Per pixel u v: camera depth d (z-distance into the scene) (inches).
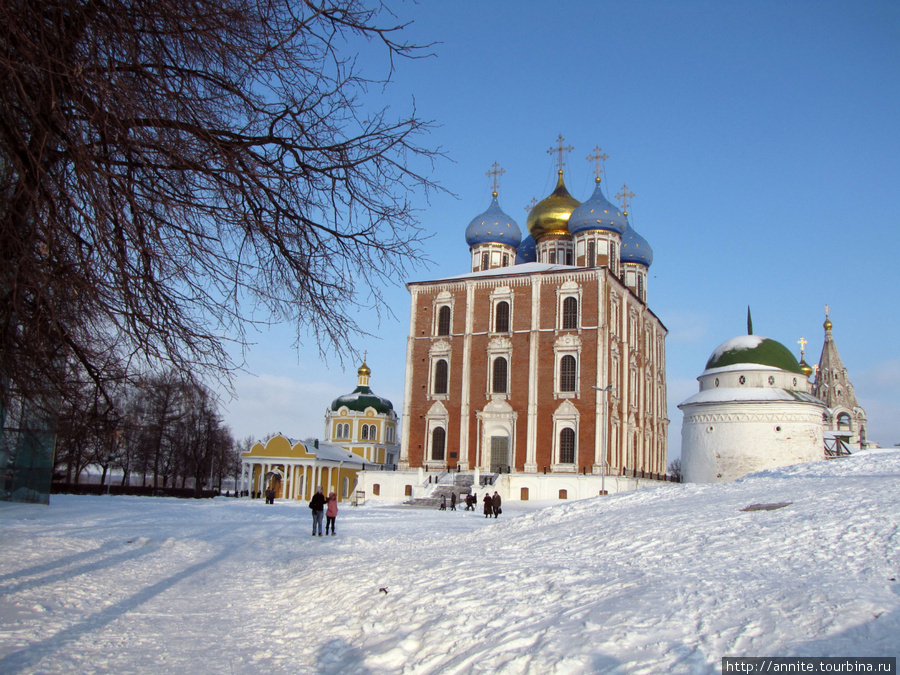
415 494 2620.6
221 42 358.9
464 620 432.8
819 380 4060.0
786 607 364.8
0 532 947.3
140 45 366.0
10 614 494.6
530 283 2871.6
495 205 3560.5
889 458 1373.0
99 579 679.1
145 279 363.6
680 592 422.6
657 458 3467.0
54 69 328.8
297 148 420.8
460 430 2859.3
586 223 3211.1
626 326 2977.4
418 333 3021.7
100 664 392.8
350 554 885.2
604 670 314.3
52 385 438.9
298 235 438.9
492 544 868.6
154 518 1574.8
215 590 675.4
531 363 2797.7
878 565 446.3
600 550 682.2
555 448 2706.7
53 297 358.0
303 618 550.3
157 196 379.2
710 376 2925.7
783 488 913.5
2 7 298.4
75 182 372.8
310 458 3299.7
